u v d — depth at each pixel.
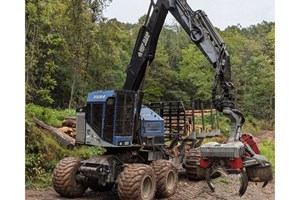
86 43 23.69
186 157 10.05
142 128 8.49
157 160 8.34
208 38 7.33
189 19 7.55
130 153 8.41
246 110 31.95
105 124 7.66
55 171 7.86
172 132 10.41
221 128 16.98
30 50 14.16
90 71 26.89
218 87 6.98
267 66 33.16
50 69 17.06
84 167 7.66
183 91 34.91
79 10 21.78
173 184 8.27
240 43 39.31
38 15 13.73
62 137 10.79
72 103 23.83
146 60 8.51
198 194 8.51
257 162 5.98
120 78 29.58
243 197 8.31
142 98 8.18
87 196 8.13
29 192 8.15
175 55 42.69
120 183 7.10
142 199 7.13
